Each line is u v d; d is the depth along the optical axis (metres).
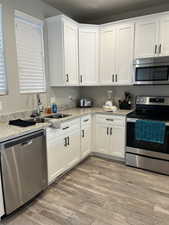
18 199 1.78
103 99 3.70
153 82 2.72
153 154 2.59
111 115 2.94
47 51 2.88
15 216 1.76
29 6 2.49
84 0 2.74
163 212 1.80
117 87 3.50
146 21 2.72
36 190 2.01
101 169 2.75
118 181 2.39
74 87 3.68
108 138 3.04
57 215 1.77
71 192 2.16
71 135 2.62
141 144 2.67
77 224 1.65
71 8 3.04
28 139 1.83
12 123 2.05
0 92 2.19
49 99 3.00
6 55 2.21
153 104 2.97
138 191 2.16
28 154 1.84
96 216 1.75
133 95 3.36
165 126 2.41
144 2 2.84
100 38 3.19
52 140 2.21
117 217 1.74
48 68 2.93
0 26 2.14
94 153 3.30
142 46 2.82
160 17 2.61
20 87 2.49
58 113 2.85
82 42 3.11
